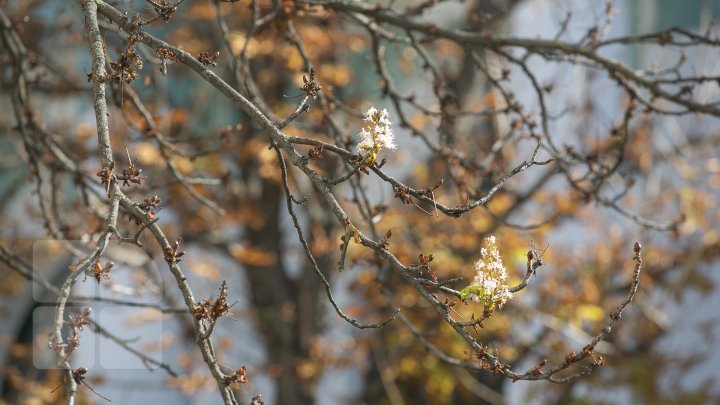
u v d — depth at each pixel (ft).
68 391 10.96
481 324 11.60
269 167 31.89
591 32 21.27
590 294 38.32
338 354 40.19
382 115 11.59
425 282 11.69
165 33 37.60
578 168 36.88
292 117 12.05
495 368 11.73
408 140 41.04
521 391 41.06
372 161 11.59
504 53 21.25
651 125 39.50
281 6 20.56
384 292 20.35
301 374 37.04
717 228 41.96
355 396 41.37
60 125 34.45
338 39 35.40
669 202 40.73
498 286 11.57
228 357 42.88
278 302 38.88
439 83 21.99
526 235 36.24
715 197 42.88
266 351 39.19
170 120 29.73
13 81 22.48
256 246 38.96
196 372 37.76
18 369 38.52
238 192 36.86
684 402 38.70
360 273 32.91
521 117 21.52
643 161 39.52
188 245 37.24
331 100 21.39
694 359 39.99
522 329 38.91
